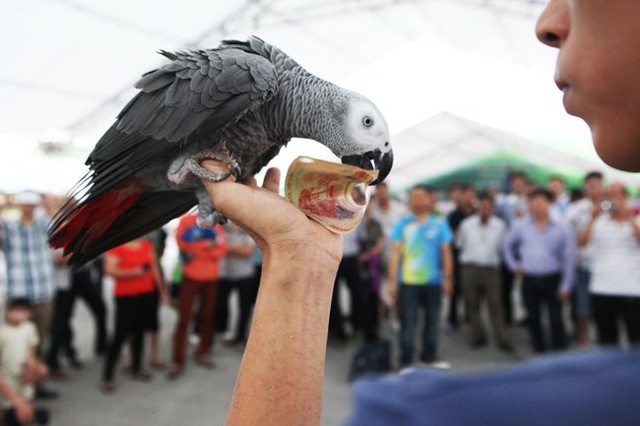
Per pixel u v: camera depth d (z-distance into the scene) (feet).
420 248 15.34
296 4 19.83
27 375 11.50
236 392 2.21
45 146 28.32
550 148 33.12
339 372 15.84
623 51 1.21
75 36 16.85
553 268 16.35
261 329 2.28
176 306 17.79
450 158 39.99
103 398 13.89
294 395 2.16
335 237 2.63
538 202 16.22
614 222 13.23
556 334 16.40
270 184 3.78
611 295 13.26
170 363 16.97
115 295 14.53
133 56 19.07
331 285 2.49
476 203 21.99
